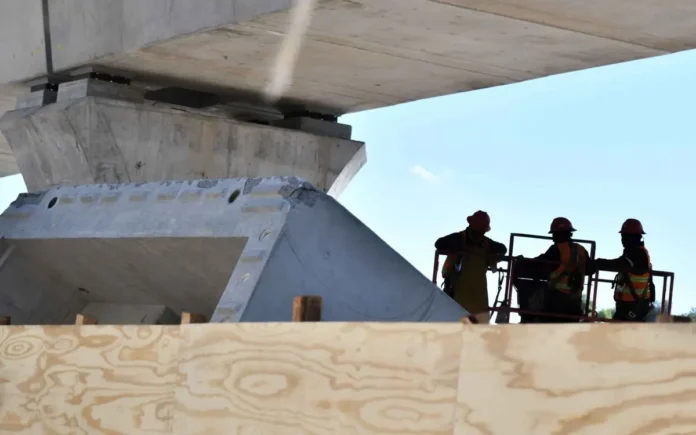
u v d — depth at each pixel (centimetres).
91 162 1780
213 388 492
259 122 2045
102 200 831
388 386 415
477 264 1305
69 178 1833
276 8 1298
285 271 623
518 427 368
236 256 690
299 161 1956
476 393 384
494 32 1353
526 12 1253
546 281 1332
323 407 438
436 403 397
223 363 488
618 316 1323
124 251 796
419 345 406
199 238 702
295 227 637
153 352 529
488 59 1505
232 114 2050
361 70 1633
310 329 448
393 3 1242
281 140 1939
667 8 1207
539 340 366
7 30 1880
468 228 1314
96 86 1789
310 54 1545
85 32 1697
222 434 484
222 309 616
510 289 1332
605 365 347
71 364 576
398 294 646
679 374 328
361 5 1255
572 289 1307
